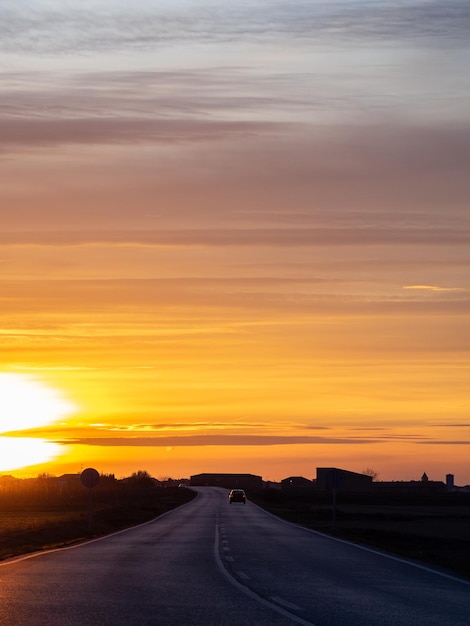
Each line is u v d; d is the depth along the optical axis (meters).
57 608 15.23
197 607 15.48
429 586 19.61
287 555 28.38
